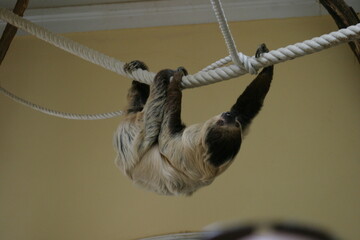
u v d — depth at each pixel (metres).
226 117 4.67
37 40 12.47
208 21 12.47
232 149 4.56
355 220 10.26
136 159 5.25
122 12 12.33
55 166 11.04
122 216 10.48
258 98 5.18
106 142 11.20
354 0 12.25
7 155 11.20
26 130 11.45
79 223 10.48
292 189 10.56
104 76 11.98
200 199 10.50
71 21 12.38
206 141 4.55
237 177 10.68
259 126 11.18
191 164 4.78
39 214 10.62
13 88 11.93
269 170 10.74
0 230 10.50
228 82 11.62
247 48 12.12
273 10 12.34
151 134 5.11
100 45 12.32
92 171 10.94
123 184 10.77
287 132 11.12
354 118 11.27
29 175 10.99
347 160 10.83
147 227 10.32
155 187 5.27
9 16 5.77
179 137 4.93
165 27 12.47
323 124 11.22
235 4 12.20
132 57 12.14
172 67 11.95
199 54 12.07
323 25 12.28
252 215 10.30
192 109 11.38
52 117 11.53
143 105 5.87
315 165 10.79
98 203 10.62
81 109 11.62
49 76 12.05
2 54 10.80
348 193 10.51
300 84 11.64
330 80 11.69
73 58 12.24
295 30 12.26
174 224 10.29
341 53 11.96
